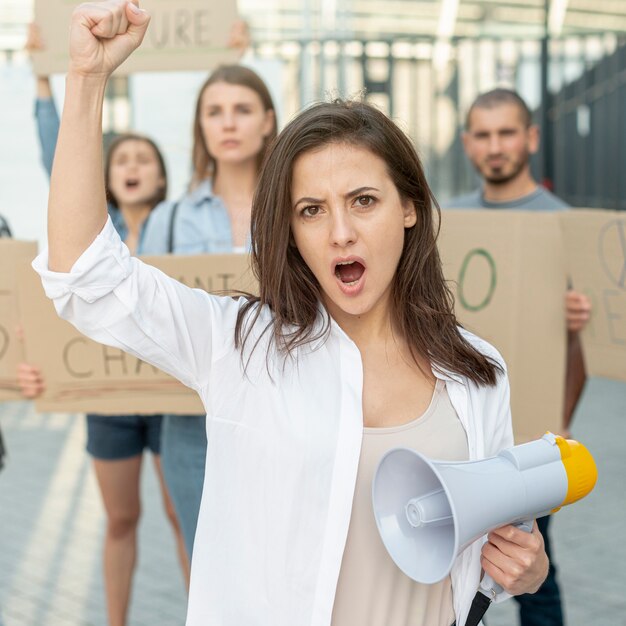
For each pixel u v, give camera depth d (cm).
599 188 1288
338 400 236
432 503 223
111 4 213
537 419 429
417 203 248
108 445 494
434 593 247
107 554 507
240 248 448
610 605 562
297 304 242
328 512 230
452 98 1220
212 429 239
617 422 968
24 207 1126
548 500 225
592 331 434
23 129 1115
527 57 1242
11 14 1109
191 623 235
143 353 234
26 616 564
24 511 747
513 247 424
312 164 232
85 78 216
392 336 252
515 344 426
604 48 1295
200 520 238
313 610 229
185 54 511
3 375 423
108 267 222
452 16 1251
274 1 1182
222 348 238
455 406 248
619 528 681
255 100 452
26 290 412
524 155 538
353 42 1183
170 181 1101
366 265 235
